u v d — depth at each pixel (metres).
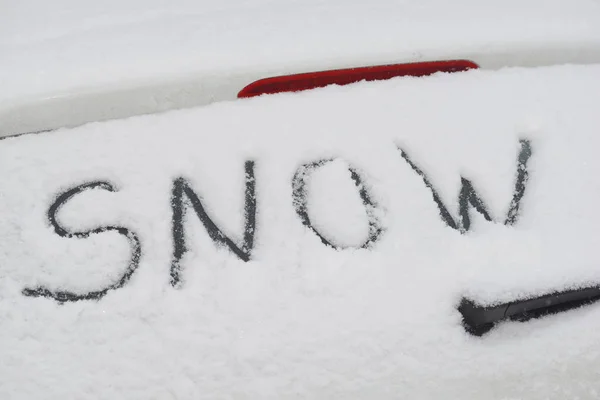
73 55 1.44
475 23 1.51
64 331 1.28
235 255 1.32
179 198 1.35
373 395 1.28
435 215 1.36
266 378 1.27
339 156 1.38
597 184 1.40
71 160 1.37
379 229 1.34
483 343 1.31
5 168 1.36
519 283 1.32
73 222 1.33
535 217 1.37
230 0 1.51
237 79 1.45
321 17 1.49
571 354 1.31
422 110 1.42
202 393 1.27
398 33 1.49
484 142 1.41
